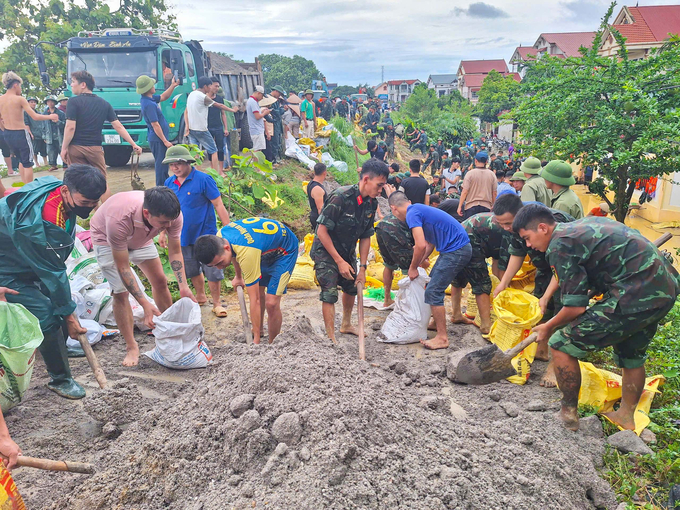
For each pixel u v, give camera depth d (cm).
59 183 371
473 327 564
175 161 536
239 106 1330
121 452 327
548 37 4875
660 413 388
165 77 1105
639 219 1614
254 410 322
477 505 276
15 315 359
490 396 412
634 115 844
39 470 324
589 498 313
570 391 358
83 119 677
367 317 603
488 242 513
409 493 276
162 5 2950
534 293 490
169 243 494
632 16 2788
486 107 4481
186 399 375
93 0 2658
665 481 321
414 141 2898
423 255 508
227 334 545
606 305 331
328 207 468
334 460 281
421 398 389
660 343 491
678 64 825
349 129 2159
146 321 464
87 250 588
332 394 335
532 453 321
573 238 335
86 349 408
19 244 356
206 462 307
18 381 364
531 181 639
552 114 884
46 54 2372
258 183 912
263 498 272
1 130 864
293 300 657
